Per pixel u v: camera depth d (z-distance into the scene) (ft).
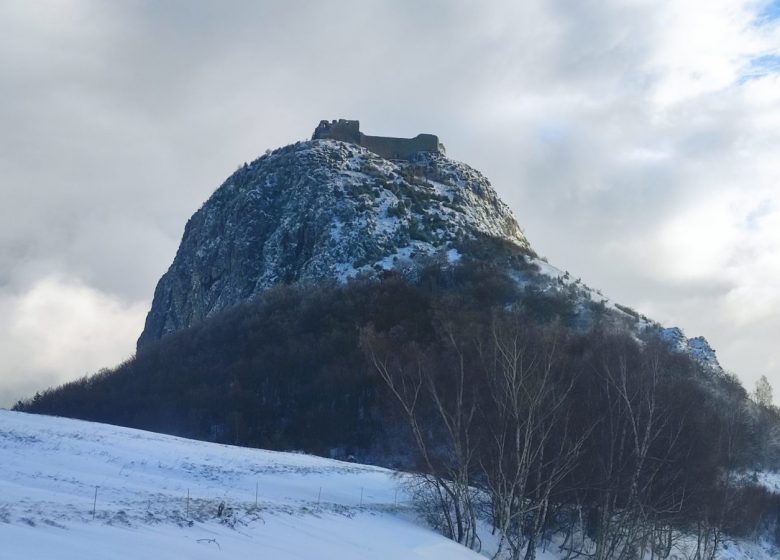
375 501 121.49
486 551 106.11
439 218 518.78
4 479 80.69
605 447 115.14
